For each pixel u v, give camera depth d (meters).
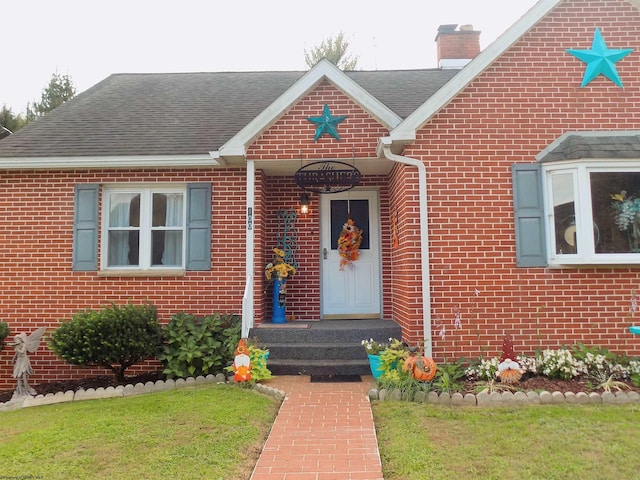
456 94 6.36
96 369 7.34
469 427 4.20
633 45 6.47
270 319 8.30
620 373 5.49
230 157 7.11
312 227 8.48
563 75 6.42
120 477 3.36
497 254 6.23
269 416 4.71
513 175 6.30
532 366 5.61
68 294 7.51
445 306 6.18
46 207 7.64
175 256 7.88
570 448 3.70
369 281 8.50
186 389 5.78
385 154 6.43
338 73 7.04
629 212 5.93
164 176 7.73
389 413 4.69
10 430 4.55
